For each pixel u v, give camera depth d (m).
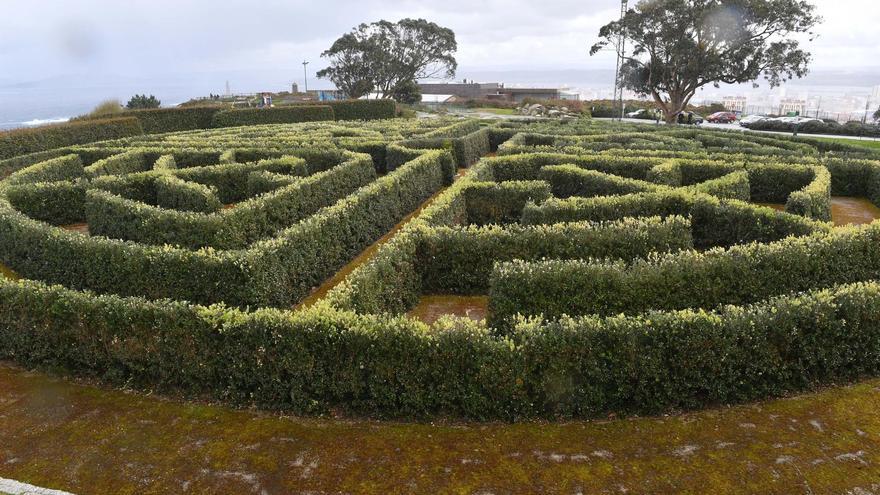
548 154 18.94
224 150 21.55
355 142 24.39
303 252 11.09
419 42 82.94
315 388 6.78
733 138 28.36
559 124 37.09
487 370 6.41
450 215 12.99
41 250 11.27
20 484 5.71
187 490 5.62
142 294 9.90
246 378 7.01
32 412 7.06
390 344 6.54
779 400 6.81
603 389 6.54
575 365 6.42
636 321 6.62
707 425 6.38
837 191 19.83
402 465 5.88
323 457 6.05
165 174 16.56
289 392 6.90
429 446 6.18
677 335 6.51
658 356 6.48
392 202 15.77
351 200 13.42
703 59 54.03
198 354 7.14
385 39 82.12
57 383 7.75
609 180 15.09
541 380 6.45
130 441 6.42
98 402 7.26
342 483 5.64
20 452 6.27
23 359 8.18
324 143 23.94
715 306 8.55
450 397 6.54
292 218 14.05
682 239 10.66
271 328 6.81
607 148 22.80
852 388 7.00
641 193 12.98
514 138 25.00
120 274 10.02
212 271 9.39
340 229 12.73
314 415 6.84
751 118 65.38
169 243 11.80
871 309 7.04
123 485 5.72
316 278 11.72
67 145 31.66
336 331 6.67
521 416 6.55
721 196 14.42
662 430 6.32
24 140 28.64
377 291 8.91
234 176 18.11
